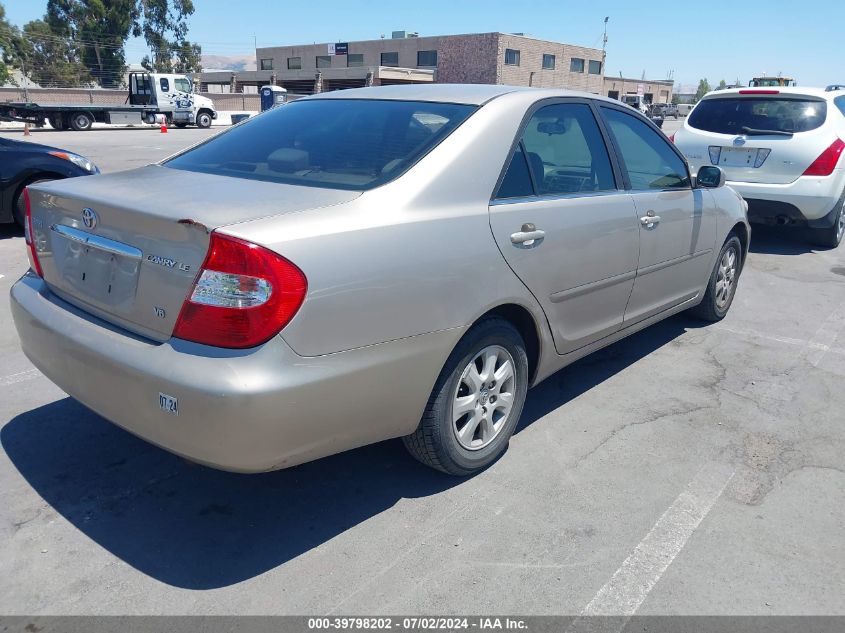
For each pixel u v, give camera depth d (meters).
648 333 5.33
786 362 4.79
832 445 3.65
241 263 2.27
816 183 7.47
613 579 2.60
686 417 3.93
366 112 3.36
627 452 3.52
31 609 2.38
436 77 56.56
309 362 2.37
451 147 2.96
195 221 2.32
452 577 2.59
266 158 3.15
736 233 5.51
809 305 6.13
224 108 55.53
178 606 2.41
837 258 7.93
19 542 2.71
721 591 2.56
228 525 2.87
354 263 2.46
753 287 6.68
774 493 3.20
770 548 2.80
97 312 2.73
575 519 2.96
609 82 68.62
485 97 3.31
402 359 2.65
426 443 2.99
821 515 3.04
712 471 3.37
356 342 2.49
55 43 66.81
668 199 4.23
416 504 3.04
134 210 2.49
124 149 20.48
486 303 2.94
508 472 3.31
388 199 2.68
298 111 3.62
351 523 2.90
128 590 2.48
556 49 57.75
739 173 7.83
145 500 3.02
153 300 2.47
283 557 2.68
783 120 7.67
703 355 4.88
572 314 3.54
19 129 31.95
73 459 3.31
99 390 2.59
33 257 3.12
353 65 62.81
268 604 2.43
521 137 3.26
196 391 2.26
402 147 2.99
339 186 2.77
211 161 3.27
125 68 70.19
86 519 2.87
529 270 3.15
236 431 2.28
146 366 2.38
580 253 3.45
